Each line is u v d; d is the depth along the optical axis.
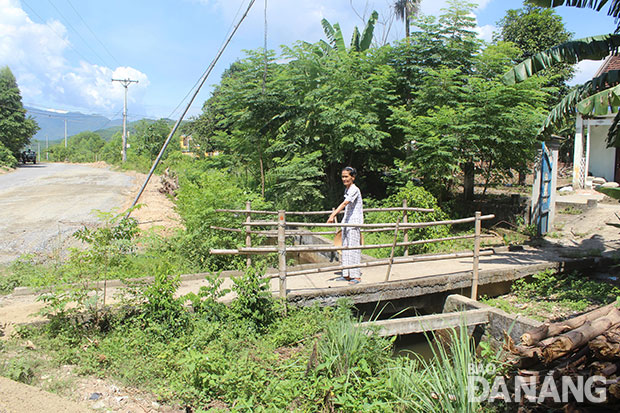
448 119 10.24
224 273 7.26
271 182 15.10
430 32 13.41
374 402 3.59
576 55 6.67
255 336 4.95
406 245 8.14
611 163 16.95
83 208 15.06
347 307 5.50
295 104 13.45
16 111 44.78
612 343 3.27
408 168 11.37
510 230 11.46
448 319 5.25
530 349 3.56
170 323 4.77
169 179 21.88
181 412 3.66
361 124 12.57
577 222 11.87
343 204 6.07
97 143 89.19
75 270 4.99
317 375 4.04
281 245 5.38
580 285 7.17
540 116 10.00
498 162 11.59
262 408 3.57
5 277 7.16
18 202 16.34
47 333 4.70
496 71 12.06
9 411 3.18
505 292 7.32
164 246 8.84
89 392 3.81
